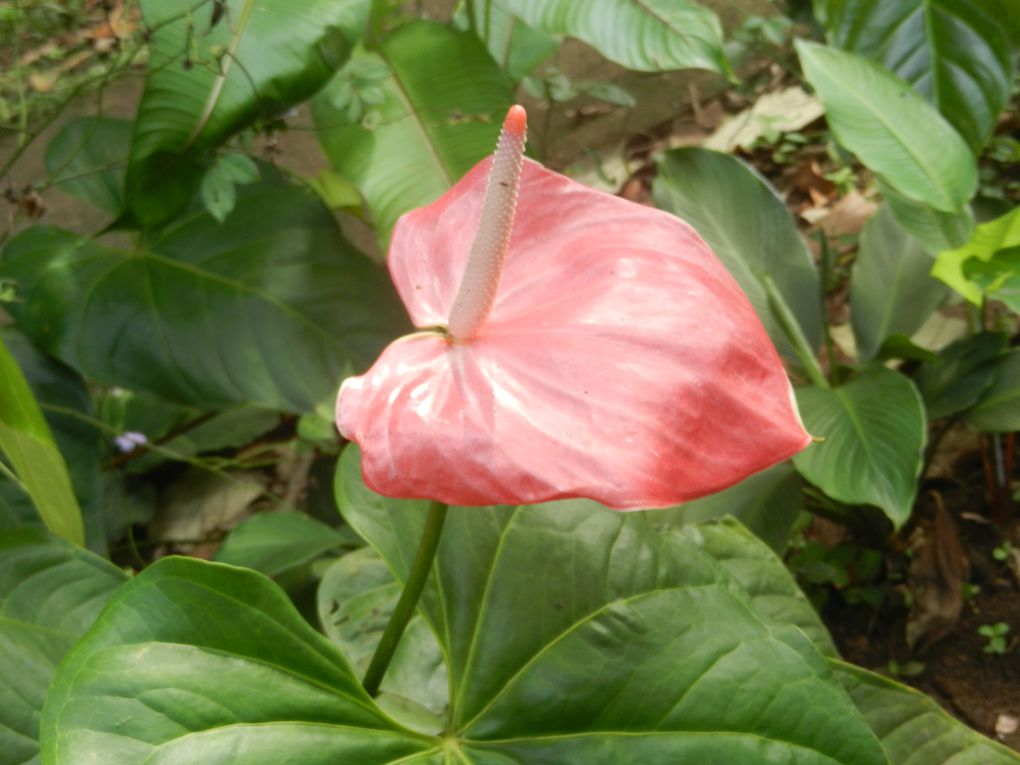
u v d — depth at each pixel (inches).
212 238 33.5
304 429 40.9
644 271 19.3
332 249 33.9
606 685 21.3
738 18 55.7
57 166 33.6
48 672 23.1
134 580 19.4
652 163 55.2
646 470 17.0
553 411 17.6
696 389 17.8
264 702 19.4
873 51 36.9
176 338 31.9
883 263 38.3
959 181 33.3
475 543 23.0
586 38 30.9
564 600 22.3
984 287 30.8
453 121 32.7
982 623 34.8
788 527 32.4
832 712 21.0
